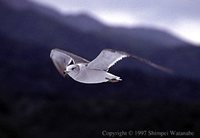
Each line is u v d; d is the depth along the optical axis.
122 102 47.28
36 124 44.88
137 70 59.41
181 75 62.31
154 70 60.84
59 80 58.84
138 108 44.59
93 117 44.59
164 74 60.03
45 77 60.44
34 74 61.91
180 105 44.53
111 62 15.98
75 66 16.56
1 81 58.50
